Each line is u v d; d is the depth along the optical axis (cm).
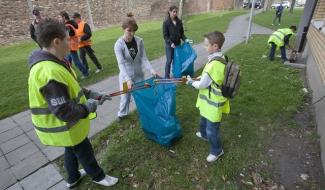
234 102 428
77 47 591
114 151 317
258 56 743
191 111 408
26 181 281
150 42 1098
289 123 366
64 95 171
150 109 299
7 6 1216
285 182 263
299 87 491
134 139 338
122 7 1938
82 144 223
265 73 577
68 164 245
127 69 345
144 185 264
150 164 292
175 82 283
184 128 359
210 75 240
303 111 401
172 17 512
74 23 574
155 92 299
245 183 262
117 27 1814
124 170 285
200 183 263
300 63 641
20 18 1278
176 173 277
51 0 1413
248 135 341
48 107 183
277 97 443
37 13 655
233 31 1348
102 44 1120
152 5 2291
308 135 338
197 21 1994
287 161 292
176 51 520
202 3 3008
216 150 287
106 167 290
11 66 809
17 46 1230
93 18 1706
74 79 192
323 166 276
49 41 169
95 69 695
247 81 526
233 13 2853
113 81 596
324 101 368
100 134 360
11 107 477
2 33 1220
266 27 1503
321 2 699
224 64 241
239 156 300
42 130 195
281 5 1638
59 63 179
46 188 268
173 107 308
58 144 201
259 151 310
